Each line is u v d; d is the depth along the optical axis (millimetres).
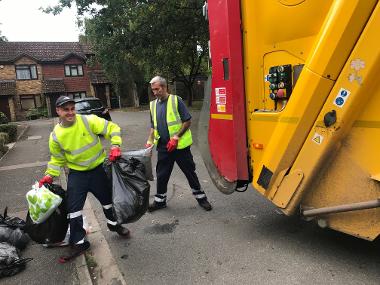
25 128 20875
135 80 32031
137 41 13055
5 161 10508
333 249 3656
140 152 4062
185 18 12422
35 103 36062
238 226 4418
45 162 9852
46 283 3533
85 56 37219
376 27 2643
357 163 2953
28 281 3586
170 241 4191
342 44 2811
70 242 3912
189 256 3816
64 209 3908
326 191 3191
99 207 5582
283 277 3283
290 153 3312
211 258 3734
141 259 3852
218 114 4164
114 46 13789
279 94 3404
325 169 3154
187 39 14297
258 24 3574
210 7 4035
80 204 3883
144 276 3529
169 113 4754
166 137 4820
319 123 3057
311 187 3281
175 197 5691
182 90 35312
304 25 3127
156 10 11984
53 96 36062
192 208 5160
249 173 3979
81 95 37250
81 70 37250
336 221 3176
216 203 5258
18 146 13594
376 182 2871
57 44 38219
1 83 34750
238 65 3799
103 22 13523
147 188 3932
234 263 3596
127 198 3791
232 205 5121
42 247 4266
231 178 4117
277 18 3350
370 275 3180
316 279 3201
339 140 2998
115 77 30438
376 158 2848
